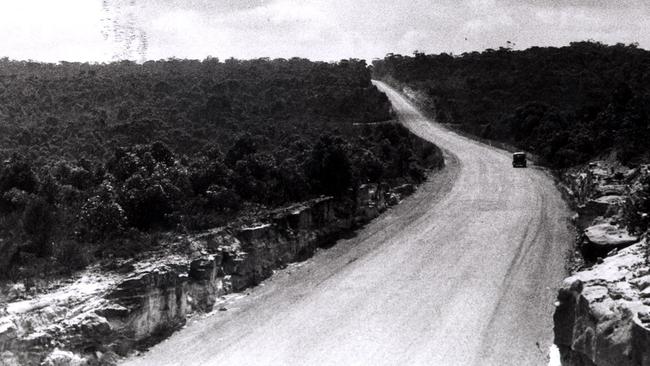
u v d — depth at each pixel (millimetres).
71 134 54844
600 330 16328
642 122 53250
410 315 28844
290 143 54531
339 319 28656
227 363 23906
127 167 37094
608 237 25812
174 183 36656
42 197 30547
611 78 104500
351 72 106250
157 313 26609
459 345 25203
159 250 29688
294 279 35438
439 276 34500
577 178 50406
